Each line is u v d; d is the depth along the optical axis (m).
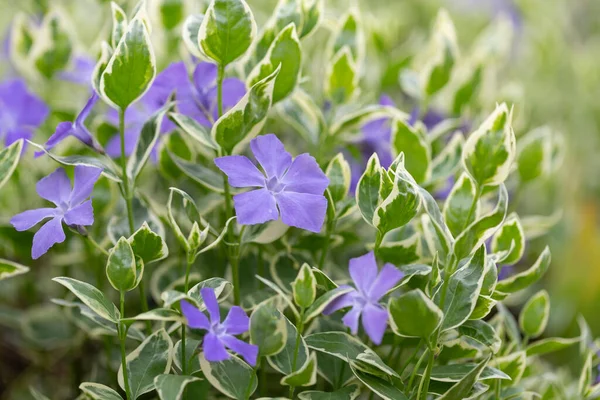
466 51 1.05
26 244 0.64
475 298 0.52
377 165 0.54
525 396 0.59
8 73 0.80
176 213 0.62
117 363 0.62
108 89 0.54
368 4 1.00
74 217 0.53
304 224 0.52
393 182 0.53
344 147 0.66
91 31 0.84
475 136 0.51
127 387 0.53
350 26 0.63
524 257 0.81
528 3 1.03
